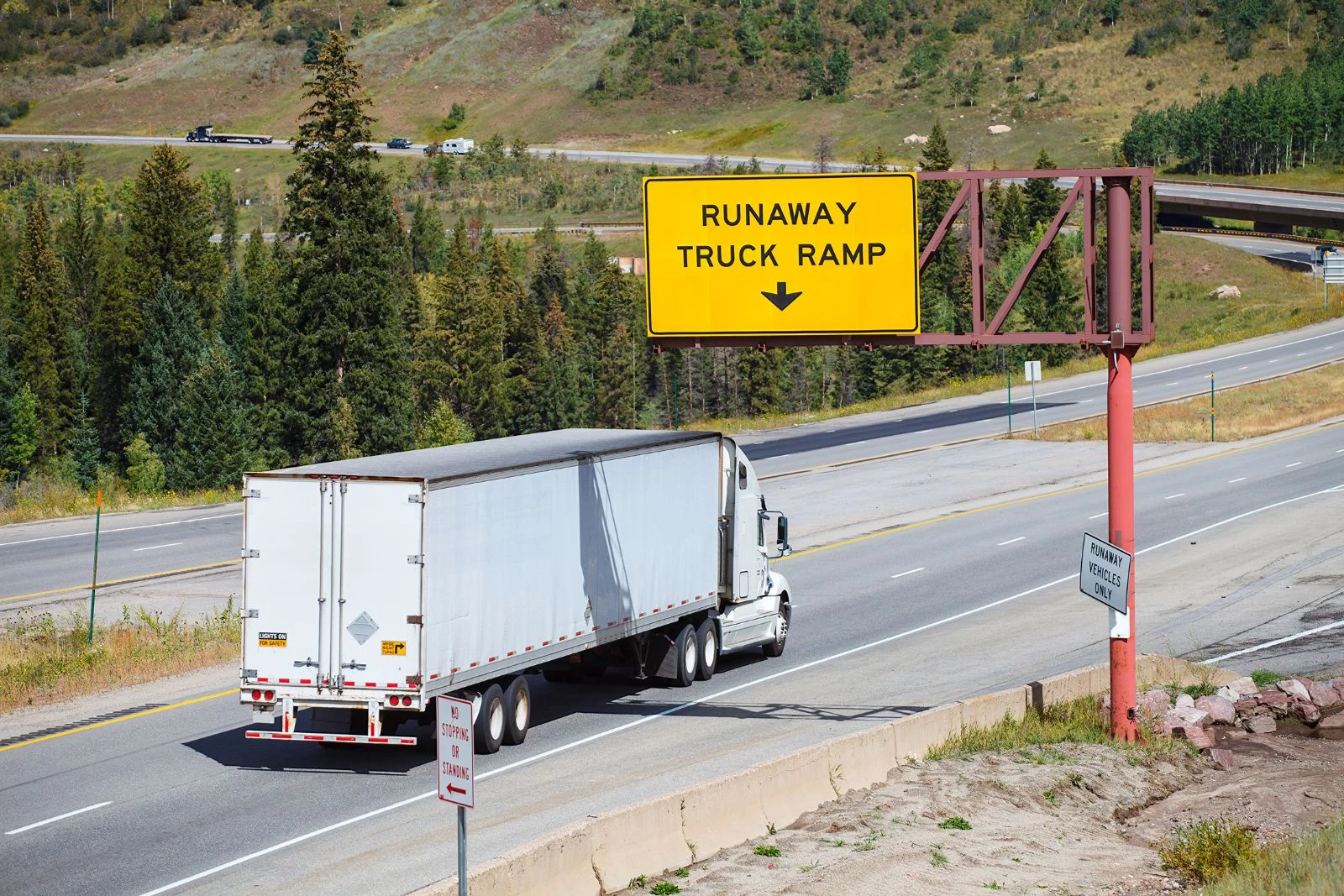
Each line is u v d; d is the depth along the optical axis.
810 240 25.59
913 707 27.88
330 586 22.30
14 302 134.75
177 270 134.12
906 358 141.12
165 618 37.62
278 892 16.58
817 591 42.28
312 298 95.06
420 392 139.62
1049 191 178.38
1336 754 25.83
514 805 20.48
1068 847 19.70
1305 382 98.12
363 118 95.31
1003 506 57.78
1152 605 39.88
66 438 132.00
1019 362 144.38
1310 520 51.75
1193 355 119.81
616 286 161.00
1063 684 27.83
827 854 18.08
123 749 24.41
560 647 25.53
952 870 17.77
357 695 22.23
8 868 17.62
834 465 71.06
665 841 17.62
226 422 107.88
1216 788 23.52
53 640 34.38
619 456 27.30
